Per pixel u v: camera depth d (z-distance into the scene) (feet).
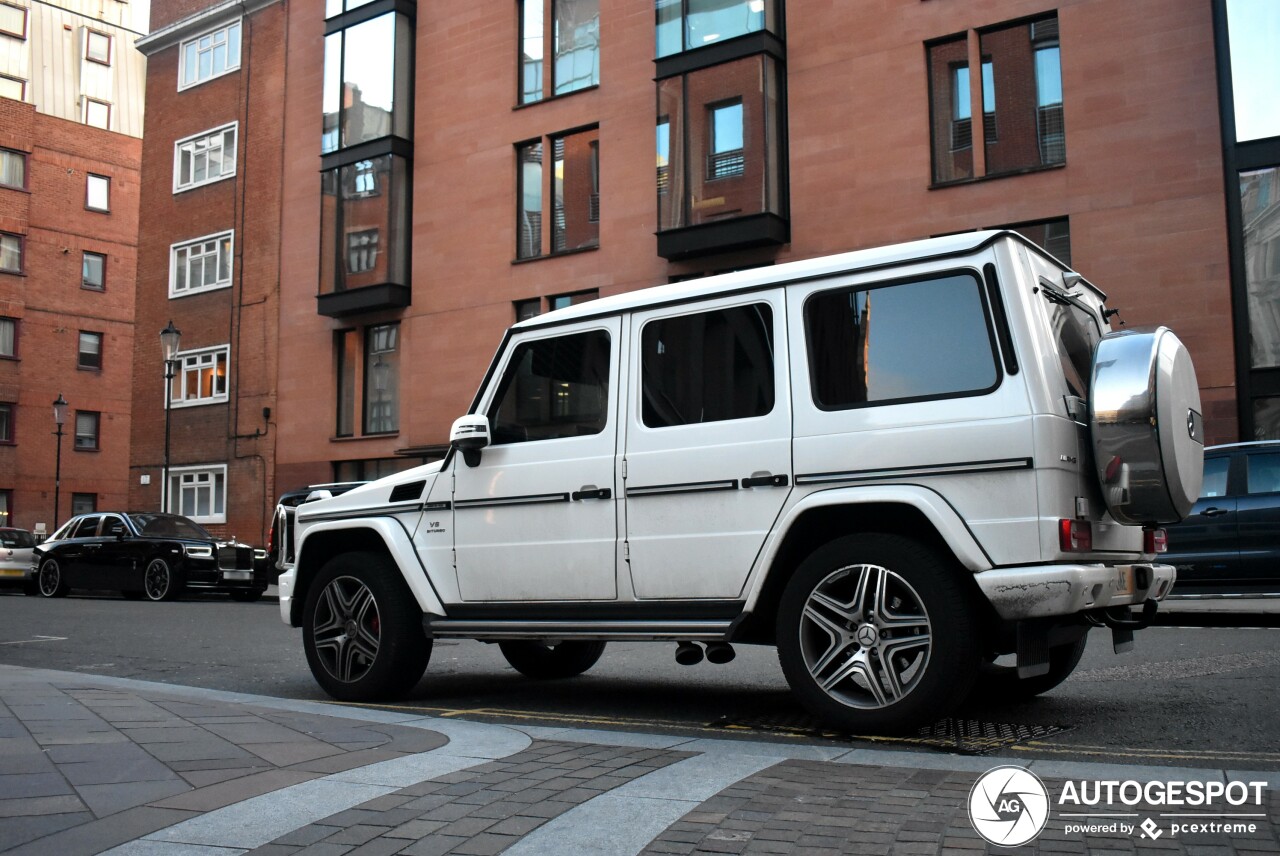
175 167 99.45
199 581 64.28
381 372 82.53
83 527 70.90
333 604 23.26
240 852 10.91
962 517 16.12
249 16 95.09
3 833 11.46
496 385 21.72
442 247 78.69
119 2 162.20
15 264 141.59
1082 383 17.89
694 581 18.58
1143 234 53.21
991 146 57.88
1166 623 39.14
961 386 16.60
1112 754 15.85
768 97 62.44
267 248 91.15
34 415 141.69
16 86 148.46
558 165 74.43
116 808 12.40
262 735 16.74
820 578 17.17
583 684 25.09
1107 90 54.60
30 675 25.46
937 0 59.47
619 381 20.03
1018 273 16.65
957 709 19.80
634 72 70.44
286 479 87.30
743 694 23.04
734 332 18.89
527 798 12.83
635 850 10.87
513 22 76.89
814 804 12.46
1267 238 50.90
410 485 22.52
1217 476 38.06
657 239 66.64
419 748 15.90
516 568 20.68
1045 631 16.35
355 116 82.69
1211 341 51.31
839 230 61.31
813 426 17.67
